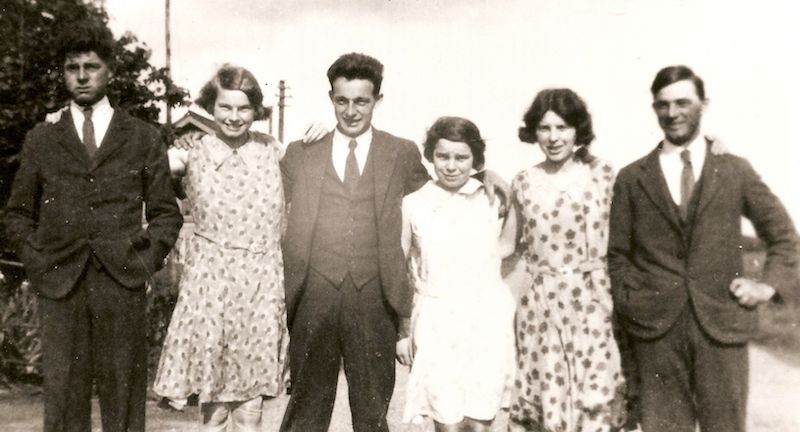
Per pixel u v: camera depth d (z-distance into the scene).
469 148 3.78
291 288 3.71
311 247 3.73
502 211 3.85
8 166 6.90
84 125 3.68
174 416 5.26
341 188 3.76
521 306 3.78
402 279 3.74
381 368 3.71
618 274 3.61
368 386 3.69
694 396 3.48
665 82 3.54
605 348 3.63
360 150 3.82
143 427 3.74
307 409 3.72
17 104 6.81
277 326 3.84
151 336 6.22
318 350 3.71
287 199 3.96
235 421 3.88
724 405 3.40
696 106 3.52
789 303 3.42
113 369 3.63
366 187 3.76
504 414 5.57
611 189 3.70
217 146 3.89
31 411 5.38
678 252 3.51
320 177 3.78
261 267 3.82
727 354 3.40
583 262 3.66
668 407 3.49
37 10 6.91
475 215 3.80
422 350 3.72
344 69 3.78
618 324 3.67
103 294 3.61
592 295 3.65
